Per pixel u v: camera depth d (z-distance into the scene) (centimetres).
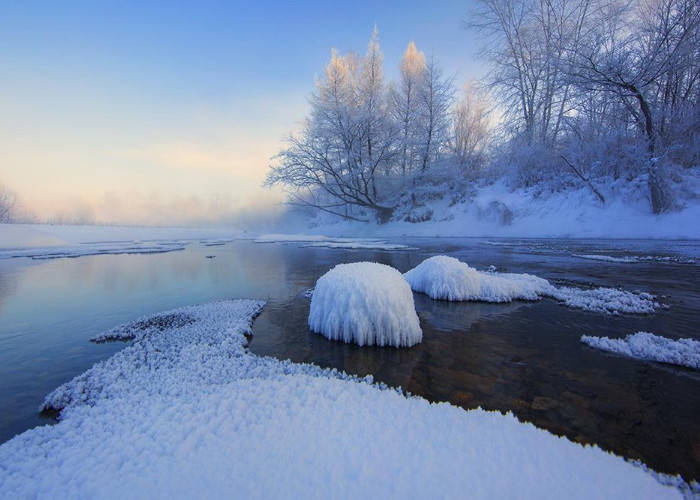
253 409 230
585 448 192
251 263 1298
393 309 428
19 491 165
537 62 2389
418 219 2991
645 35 1708
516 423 216
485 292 655
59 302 696
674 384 315
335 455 172
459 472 159
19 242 2511
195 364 352
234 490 150
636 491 154
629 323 503
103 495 155
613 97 1795
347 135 2761
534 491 149
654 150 1717
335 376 329
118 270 1152
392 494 145
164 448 188
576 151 2180
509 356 389
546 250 1439
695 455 215
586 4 2236
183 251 1895
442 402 271
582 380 326
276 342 443
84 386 313
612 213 1905
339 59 2844
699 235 1543
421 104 3011
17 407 293
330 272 495
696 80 1852
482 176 3102
